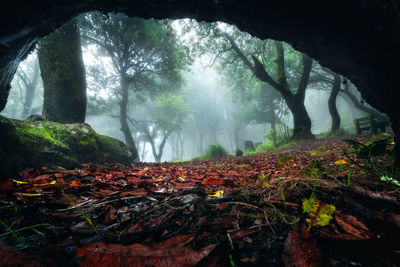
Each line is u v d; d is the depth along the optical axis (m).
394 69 1.80
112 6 2.33
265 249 0.76
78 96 5.83
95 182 1.98
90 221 1.01
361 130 9.48
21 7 1.63
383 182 1.37
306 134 11.77
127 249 0.72
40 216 1.13
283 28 2.23
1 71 1.97
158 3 2.27
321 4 1.80
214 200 1.31
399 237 0.73
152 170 3.70
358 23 1.73
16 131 3.01
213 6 2.27
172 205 1.28
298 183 1.41
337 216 0.93
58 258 0.71
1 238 0.86
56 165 3.24
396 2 1.37
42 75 5.82
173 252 0.69
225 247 0.78
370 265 0.65
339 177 1.53
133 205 1.35
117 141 5.38
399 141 1.78
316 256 0.68
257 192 1.42
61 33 5.80
